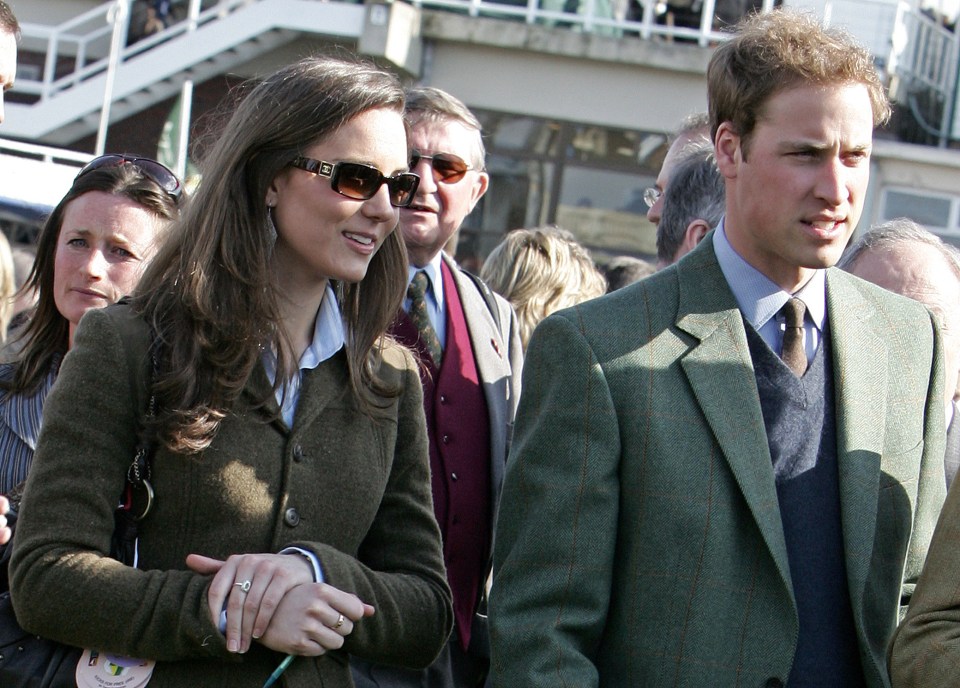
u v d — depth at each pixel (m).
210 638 2.75
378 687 3.98
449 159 4.85
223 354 2.88
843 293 3.40
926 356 3.43
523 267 6.27
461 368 4.72
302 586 2.80
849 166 3.12
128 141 19.77
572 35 18.11
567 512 3.16
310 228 2.99
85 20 19.45
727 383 3.19
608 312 3.30
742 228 3.29
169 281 2.99
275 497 2.93
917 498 3.33
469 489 4.58
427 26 18.20
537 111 18.52
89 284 4.02
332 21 18.33
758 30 3.22
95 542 2.82
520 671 3.08
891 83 18.70
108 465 2.84
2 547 3.35
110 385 2.85
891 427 3.30
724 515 3.09
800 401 3.22
